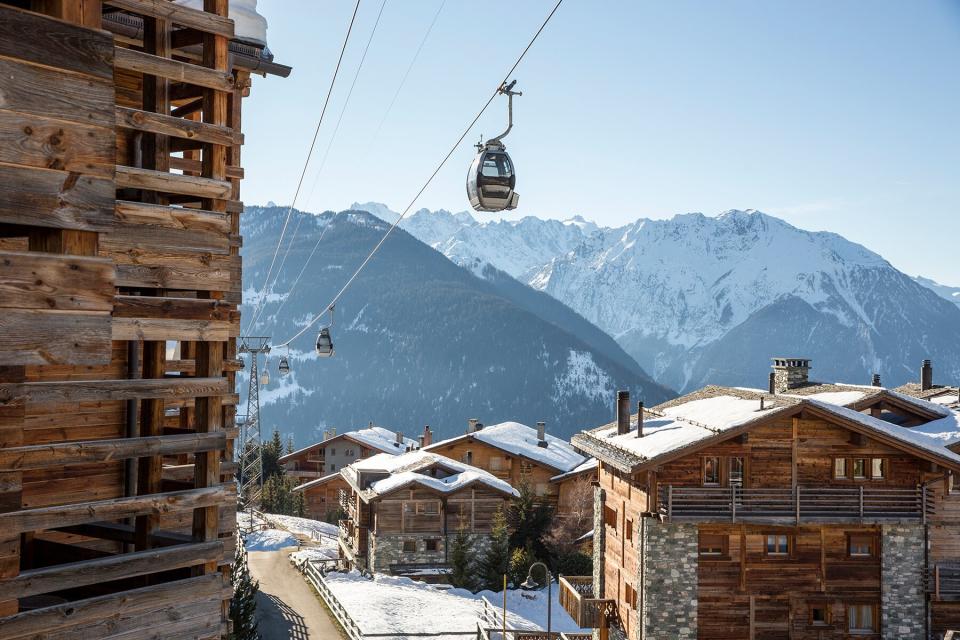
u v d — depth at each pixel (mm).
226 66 9898
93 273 7469
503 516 52250
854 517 30047
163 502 9031
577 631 41500
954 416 34031
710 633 29984
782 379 41062
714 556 30188
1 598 7805
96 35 7465
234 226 14656
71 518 8297
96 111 7473
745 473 30266
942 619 31141
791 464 30328
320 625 38094
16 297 7074
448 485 53562
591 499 62844
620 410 36250
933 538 30703
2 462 7887
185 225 9438
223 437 9656
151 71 9227
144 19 9531
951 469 30016
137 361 10148
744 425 29562
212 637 9344
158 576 9844
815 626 30438
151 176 9195
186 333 9430
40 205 7156
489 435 70250
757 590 30188
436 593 47375
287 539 61344
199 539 9484
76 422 9805
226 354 14391
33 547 10352
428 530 53031
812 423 30328
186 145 11258
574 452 74062
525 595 48875
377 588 46375
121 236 9055
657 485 30000
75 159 7348
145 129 9117
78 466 9805
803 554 30438
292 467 100250
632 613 32219
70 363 7324
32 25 7098
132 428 9938
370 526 54188
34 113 7133
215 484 9664
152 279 9234
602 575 37250
